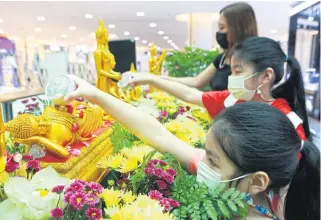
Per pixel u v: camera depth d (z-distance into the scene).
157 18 6.84
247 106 0.65
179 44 12.16
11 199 0.53
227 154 0.62
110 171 0.88
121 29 8.59
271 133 0.60
